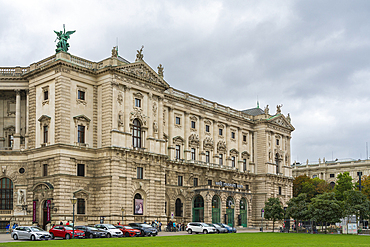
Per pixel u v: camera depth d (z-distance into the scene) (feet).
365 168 552.82
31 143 265.95
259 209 399.03
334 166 578.66
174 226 289.53
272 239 180.65
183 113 339.57
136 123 280.31
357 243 156.97
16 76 278.87
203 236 207.62
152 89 291.99
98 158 261.44
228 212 338.54
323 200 260.62
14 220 258.98
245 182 394.93
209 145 357.61
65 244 144.05
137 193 270.87
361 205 286.46
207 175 347.36
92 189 258.57
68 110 253.44
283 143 436.76
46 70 261.44
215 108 368.48
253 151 414.21
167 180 312.50
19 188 263.49
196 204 323.16
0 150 266.57
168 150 321.11
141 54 288.92
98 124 266.57
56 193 241.55
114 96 264.31
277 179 414.82
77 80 261.44
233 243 149.38
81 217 250.37
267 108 420.36
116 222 249.75
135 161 269.44
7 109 286.66
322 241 168.86
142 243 147.33
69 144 250.37
